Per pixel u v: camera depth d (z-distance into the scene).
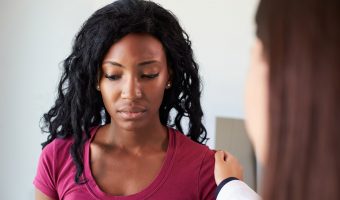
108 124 0.96
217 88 1.72
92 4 1.76
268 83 0.34
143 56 0.81
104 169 0.90
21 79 1.84
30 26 1.81
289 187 0.32
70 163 0.91
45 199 0.93
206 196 0.87
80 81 0.90
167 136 0.93
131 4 0.86
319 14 0.31
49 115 1.02
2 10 1.82
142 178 0.88
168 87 0.91
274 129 0.33
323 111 0.31
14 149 1.88
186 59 0.92
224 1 1.68
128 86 0.81
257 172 1.52
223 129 1.58
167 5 1.71
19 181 1.89
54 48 1.81
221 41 1.70
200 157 0.89
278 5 0.33
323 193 0.31
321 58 0.31
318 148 0.31
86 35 0.86
